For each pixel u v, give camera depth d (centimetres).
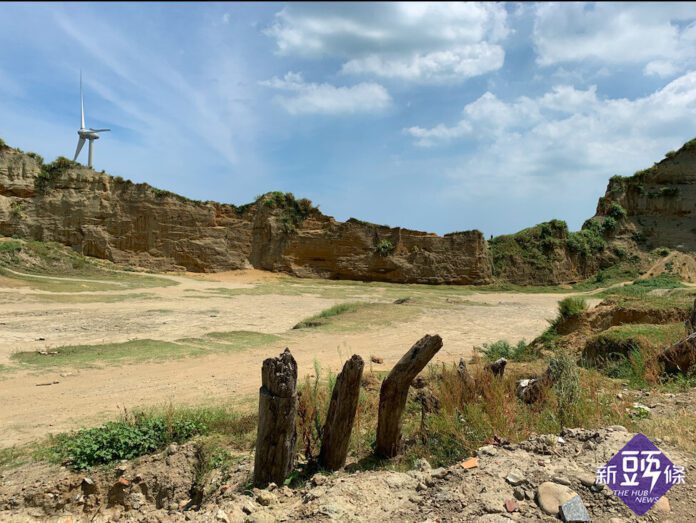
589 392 744
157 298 3419
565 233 6569
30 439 854
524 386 816
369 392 968
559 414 650
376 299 4181
